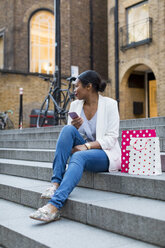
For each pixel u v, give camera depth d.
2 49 17.33
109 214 2.41
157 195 2.62
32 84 14.62
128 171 3.09
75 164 2.77
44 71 17.03
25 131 8.37
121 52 15.62
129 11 15.42
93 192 3.03
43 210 2.60
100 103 3.24
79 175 2.75
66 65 16.55
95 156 2.97
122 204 2.50
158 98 13.82
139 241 2.18
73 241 2.22
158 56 13.84
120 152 3.25
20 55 16.34
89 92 3.22
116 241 2.20
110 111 3.20
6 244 2.62
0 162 4.88
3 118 13.05
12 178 4.22
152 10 14.20
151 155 2.94
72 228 2.52
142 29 14.69
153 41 14.11
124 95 15.76
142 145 2.99
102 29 18.20
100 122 3.20
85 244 2.15
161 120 5.50
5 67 16.77
